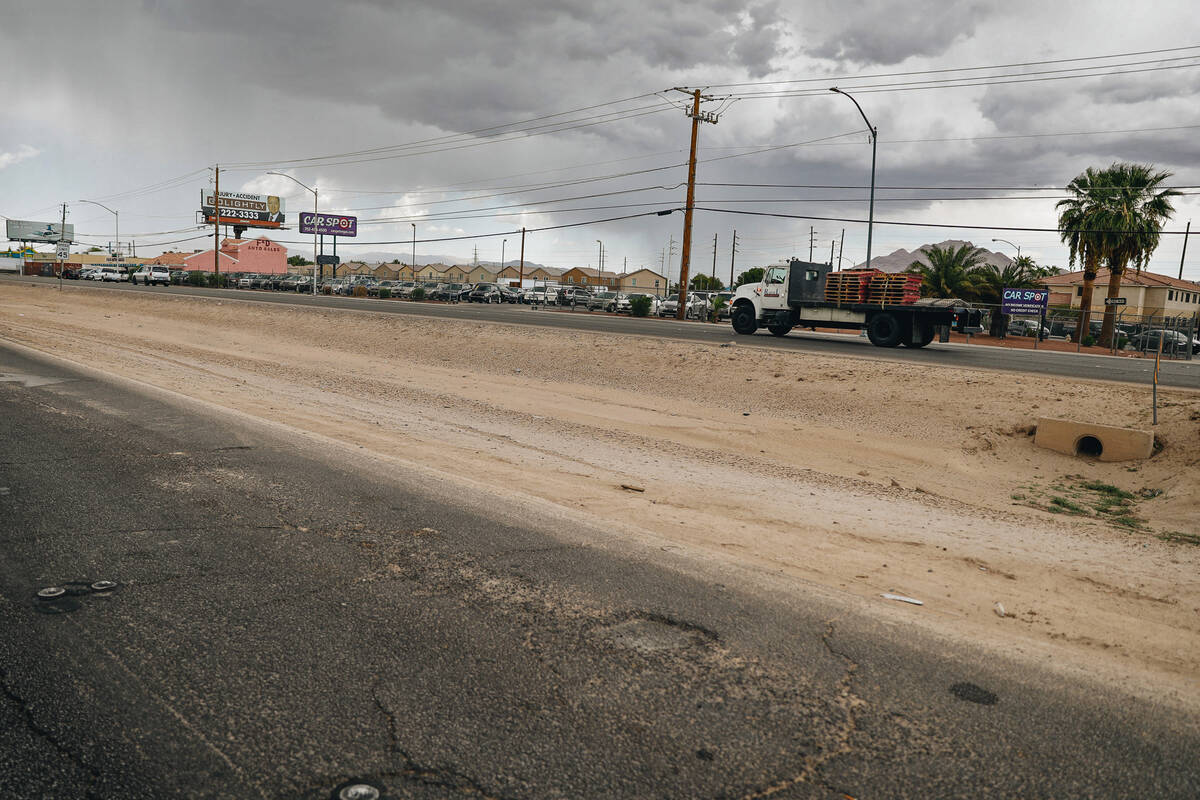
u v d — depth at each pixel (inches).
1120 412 547.8
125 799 107.0
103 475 290.5
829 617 183.9
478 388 742.5
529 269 5757.9
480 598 183.9
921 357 871.1
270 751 119.4
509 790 111.8
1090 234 1535.4
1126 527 364.2
